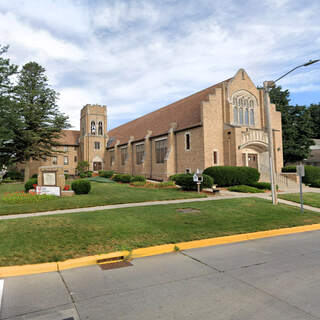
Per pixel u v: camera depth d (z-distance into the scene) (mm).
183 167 31172
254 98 31875
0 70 27375
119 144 46844
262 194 20328
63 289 5320
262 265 6570
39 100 36844
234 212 12820
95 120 52531
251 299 4730
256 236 9555
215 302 4625
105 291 5180
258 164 31125
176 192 20297
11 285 5570
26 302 4773
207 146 28031
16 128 32375
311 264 6609
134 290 5195
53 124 37188
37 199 15695
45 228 9250
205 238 8750
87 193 19250
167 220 10875
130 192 20031
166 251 7828
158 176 35656
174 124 32969
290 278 5695
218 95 29469
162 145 35125
